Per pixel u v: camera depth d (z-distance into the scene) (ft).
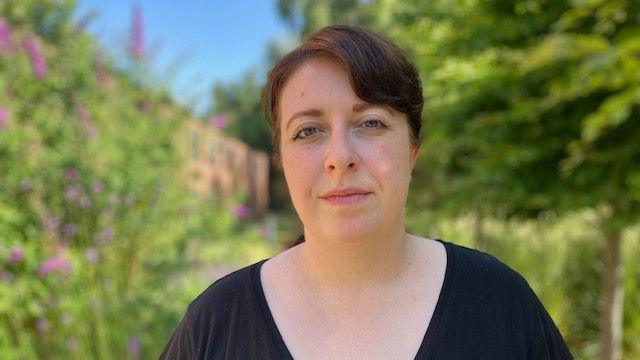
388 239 3.30
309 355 3.28
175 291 13.29
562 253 16.78
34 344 10.64
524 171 11.16
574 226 17.37
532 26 11.05
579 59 9.43
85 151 12.34
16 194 11.48
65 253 10.74
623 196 9.97
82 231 11.98
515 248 17.07
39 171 11.55
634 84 8.52
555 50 8.55
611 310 11.96
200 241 15.88
